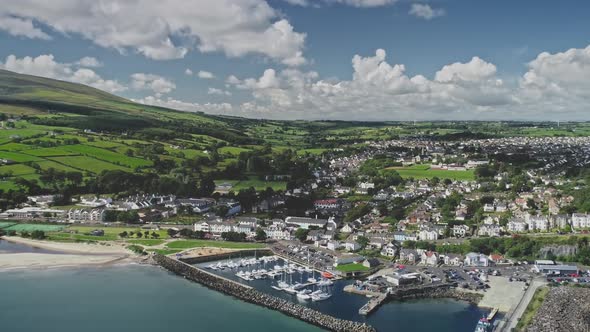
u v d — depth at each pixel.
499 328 183.00
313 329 194.38
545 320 187.00
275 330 193.12
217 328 195.25
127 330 193.38
